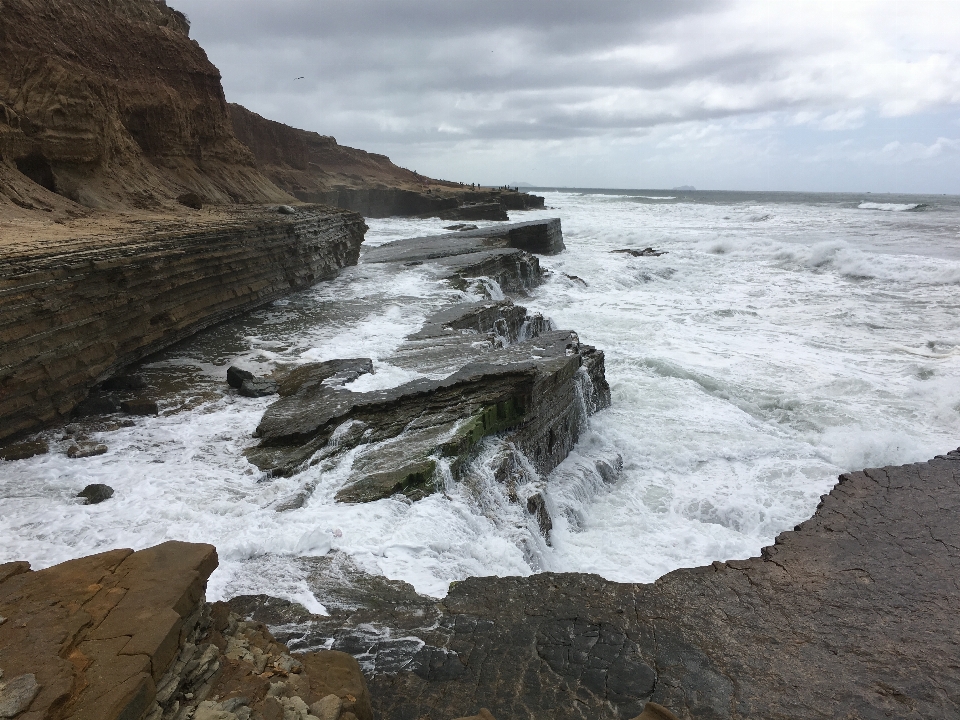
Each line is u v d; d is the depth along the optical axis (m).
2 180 15.55
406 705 5.26
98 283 11.47
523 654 6.09
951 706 5.72
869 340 20.62
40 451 9.77
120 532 7.75
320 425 10.54
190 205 22.55
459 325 17.30
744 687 5.86
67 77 18.59
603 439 13.52
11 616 3.42
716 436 13.73
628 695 5.66
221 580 6.95
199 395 12.30
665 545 10.04
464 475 9.76
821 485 11.70
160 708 3.24
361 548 7.71
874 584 7.68
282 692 3.82
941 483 10.30
